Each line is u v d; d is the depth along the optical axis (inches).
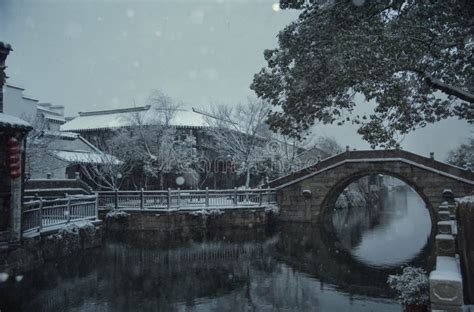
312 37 305.6
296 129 359.6
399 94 300.2
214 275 575.5
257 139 1451.8
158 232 929.5
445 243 254.1
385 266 652.7
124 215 946.7
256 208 1067.9
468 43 302.8
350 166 1163.9
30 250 521.0
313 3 312.3
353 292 493.4
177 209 958.4
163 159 1363.2
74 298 442.3
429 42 284.2
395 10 297.1
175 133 1517.0
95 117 1850.4
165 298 456.8
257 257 719.1
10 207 493.7
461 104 327.3
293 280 554.3
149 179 1475.1
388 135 326.0
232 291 494.3
